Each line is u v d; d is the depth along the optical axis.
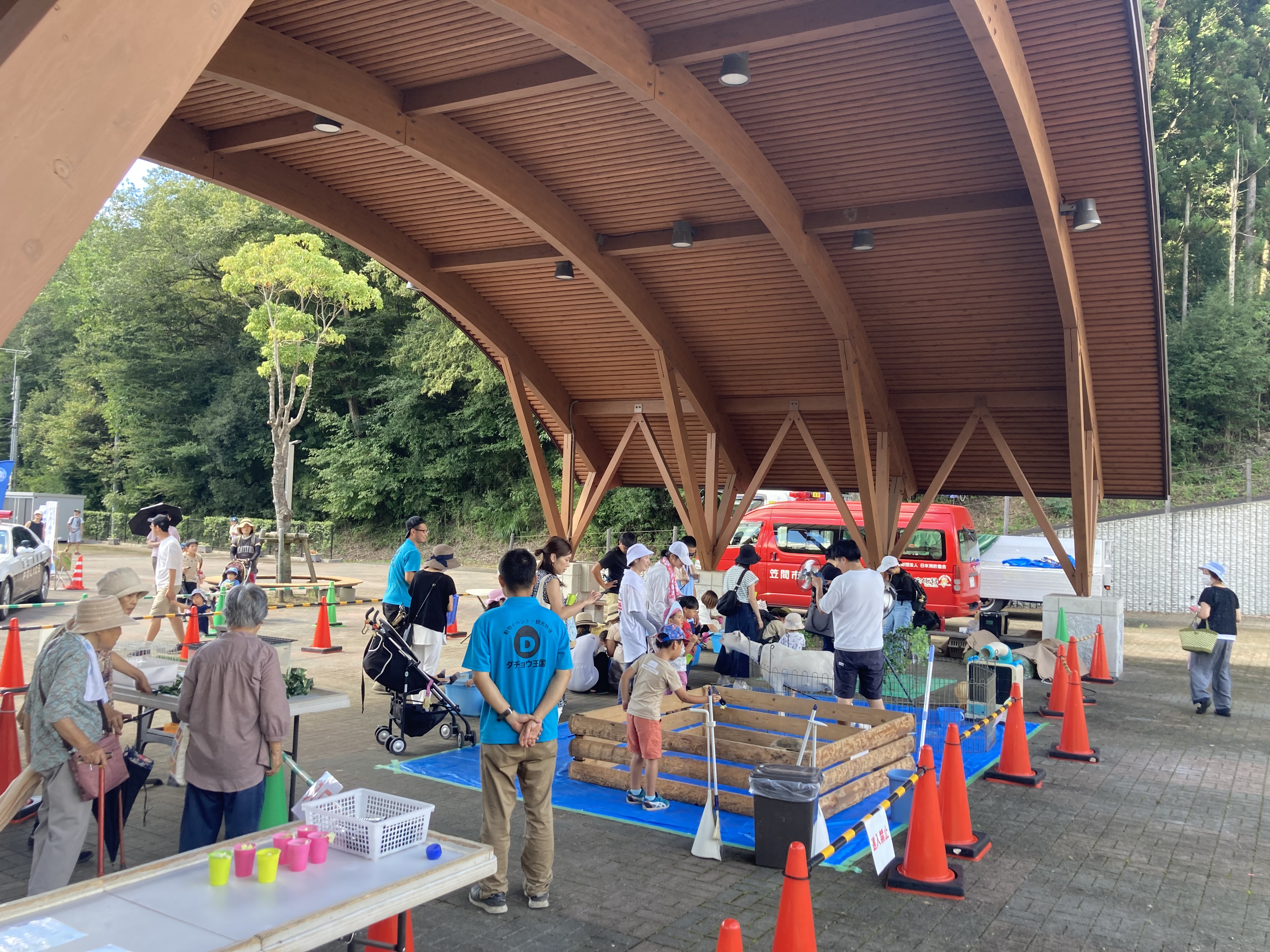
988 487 16.50
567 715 9.87
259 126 9.69
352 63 8.66
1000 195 10.13
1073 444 12.30
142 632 14.50
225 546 44.41
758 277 12.77
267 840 3.35
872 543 13.80
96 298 53.97
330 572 30.77
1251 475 31.50
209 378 48.69
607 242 12.20
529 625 4.80
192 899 2.89
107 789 4.55
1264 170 41.09
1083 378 12.47
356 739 8.53
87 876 5.00
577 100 9.38
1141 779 7.86
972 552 18.83
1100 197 10.05
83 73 2.10
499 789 4.80
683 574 11.25
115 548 43.25
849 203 10.74
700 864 5.57
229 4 2.42
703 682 11.88
